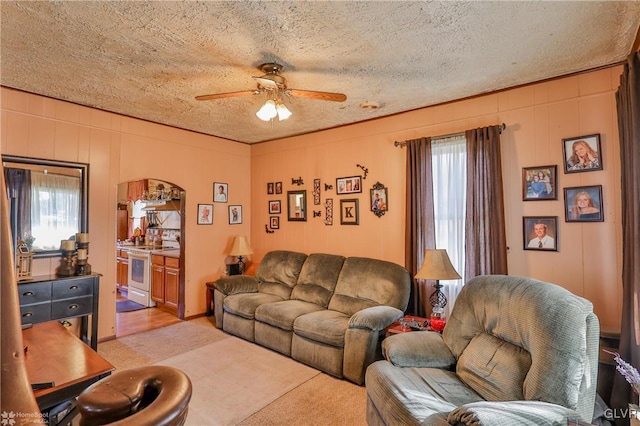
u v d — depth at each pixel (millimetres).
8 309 432
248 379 2910
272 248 5090
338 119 4035
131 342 3725
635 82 1925
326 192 4441
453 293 3262
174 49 2371
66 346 2002
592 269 2648
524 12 1949
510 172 3047
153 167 4195
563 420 1416
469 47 2348
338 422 2316
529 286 2018
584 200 2691
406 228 3545
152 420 522
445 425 1493
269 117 2572
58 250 3373
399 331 2857
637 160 1904
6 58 2506
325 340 3020
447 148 3367
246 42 2275
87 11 1938
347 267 3764
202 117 3988
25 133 3195
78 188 3537
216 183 4938
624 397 2061
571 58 2514
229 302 3992
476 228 3072
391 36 2203
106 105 3574
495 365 1922
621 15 1973
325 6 1891
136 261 5602
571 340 1639
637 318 1895
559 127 2824
